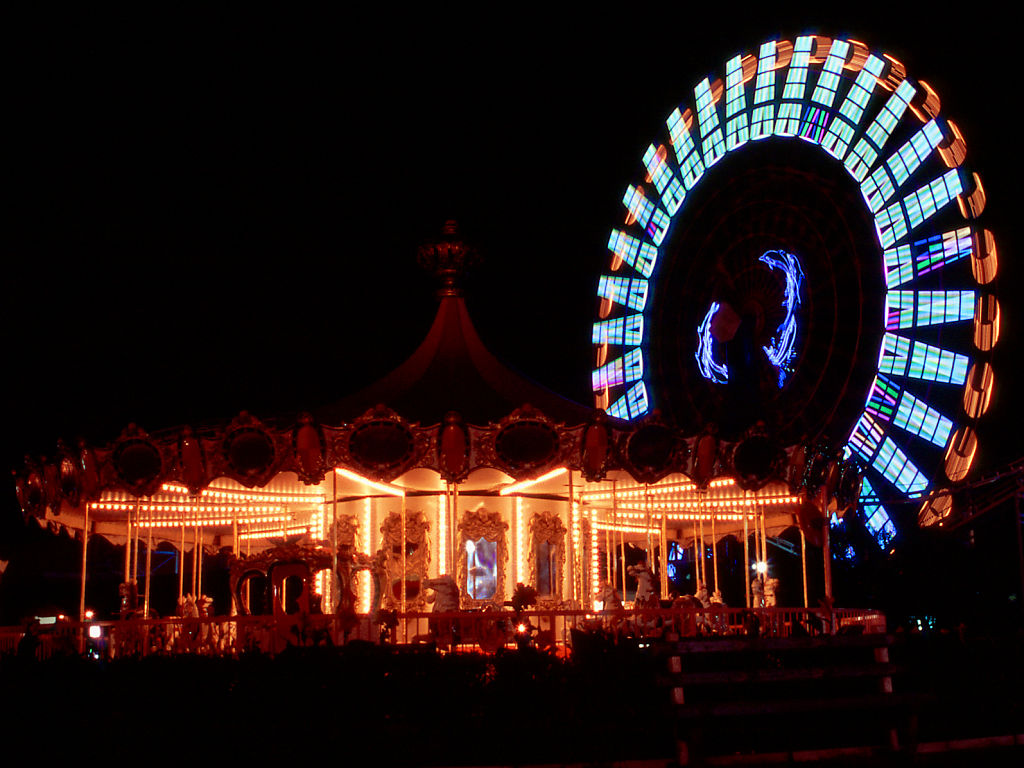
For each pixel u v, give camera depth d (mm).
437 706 12172
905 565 31750
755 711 11297
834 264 36438
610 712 11953
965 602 30344
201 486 18047
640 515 27094
